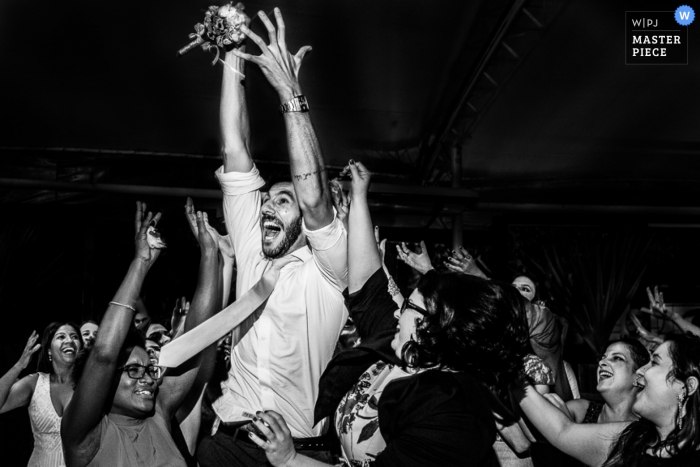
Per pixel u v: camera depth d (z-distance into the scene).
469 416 1.56
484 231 10.01
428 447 1.52
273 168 9.38
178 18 7.18
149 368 2.20
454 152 9.20
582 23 7.67
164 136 9.01
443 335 1.65
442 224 10.18
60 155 9.05
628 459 2.08
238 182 2.19
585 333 9.15
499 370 1.67
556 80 8.48
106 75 7.94
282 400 2.03
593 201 10.20
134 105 8.45
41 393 3.71
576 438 2.25
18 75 7.88
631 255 9.39
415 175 9.81
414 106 8.84
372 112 8.91
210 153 9.39
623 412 3.07
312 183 1.96
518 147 9.69
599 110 8.96
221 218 9.05
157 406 2.30
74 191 8.84
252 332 2.07
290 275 2.11
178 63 7.74
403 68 8.20
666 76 8.29
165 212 9.07
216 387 3.13
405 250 3.08
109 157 9.15
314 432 2.05
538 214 9.66
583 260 9.38
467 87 8.19
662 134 9.48
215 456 1.99
